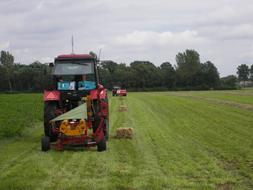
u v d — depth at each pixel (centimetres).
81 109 1527
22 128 2223
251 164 1246
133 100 5812
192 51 15762
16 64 13412
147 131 2131
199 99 5844
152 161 1302
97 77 1727
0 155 1452
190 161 1295
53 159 1349
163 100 5672
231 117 2923
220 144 1658
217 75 14175
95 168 1201
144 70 13988
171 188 969
